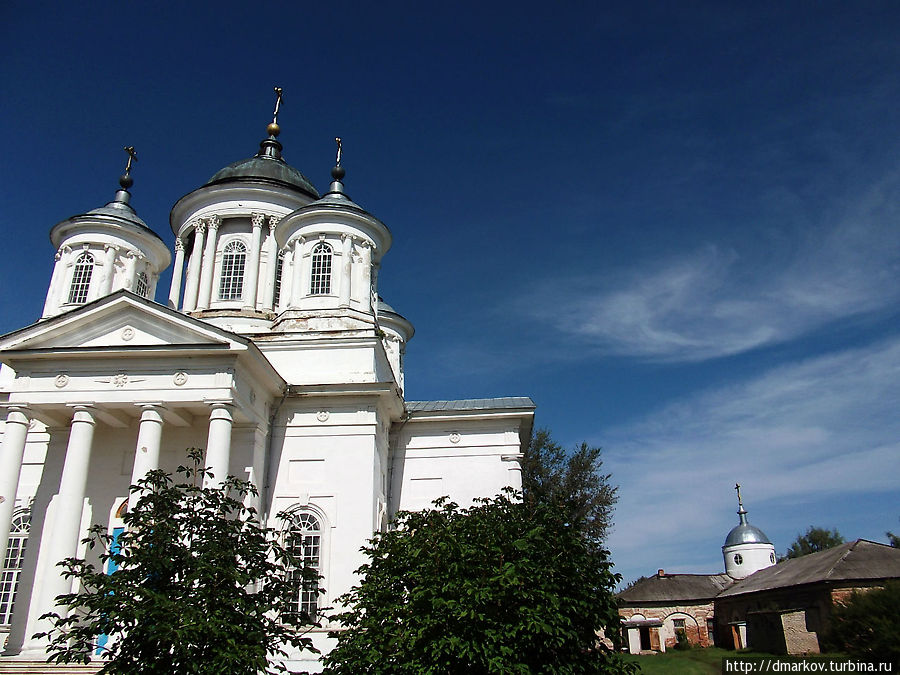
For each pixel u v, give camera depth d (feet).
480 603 41.57
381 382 85.76
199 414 81.82
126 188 116.06
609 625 46.98
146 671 35.76
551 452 166.71
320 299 96.99
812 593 125.70
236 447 80.64
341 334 92.07
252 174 118.01
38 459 86.79
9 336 79.87
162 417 76.28
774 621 122.01
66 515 71.77
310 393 85.97
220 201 113.50
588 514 157.38
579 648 45.52
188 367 76.79
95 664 65.41
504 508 50.60
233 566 39.22
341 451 84.43
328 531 80.84
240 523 41.96
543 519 48.83
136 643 36.78
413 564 45.98
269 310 107.24
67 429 84.17
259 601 40.34
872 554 128.57
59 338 79.30
